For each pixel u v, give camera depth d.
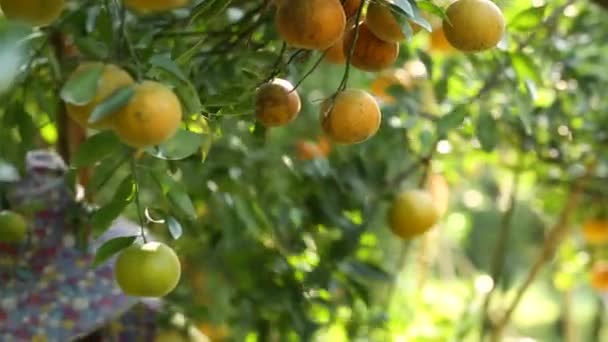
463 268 3.95
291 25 1.64
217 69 2.01
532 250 4.27
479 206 4.01
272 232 2.44
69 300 2.17
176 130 1.59
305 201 2.49
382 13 1.68
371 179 2.51
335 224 2.47
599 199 3.04
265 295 2.52
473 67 2.38
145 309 2.51
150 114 1.52
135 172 1.75
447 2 1.81
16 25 1.48
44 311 2.16
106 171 1.78
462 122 2.24
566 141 2.77
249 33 1.98
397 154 2.63
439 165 2.70
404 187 2.75
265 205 2.50
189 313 2.70
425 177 2.38
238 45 2.00
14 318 2.15
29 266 2.20
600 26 2.73
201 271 2.76
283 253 2.52
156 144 1.55
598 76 2.70
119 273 1.67
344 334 2.77
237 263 2.56
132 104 1.52
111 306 2.19
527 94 2.17
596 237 3.16
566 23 2.71
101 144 1.67
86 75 1.52
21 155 2.00
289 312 2.50
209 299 2.87
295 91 1.82
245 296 2.56
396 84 2.46
